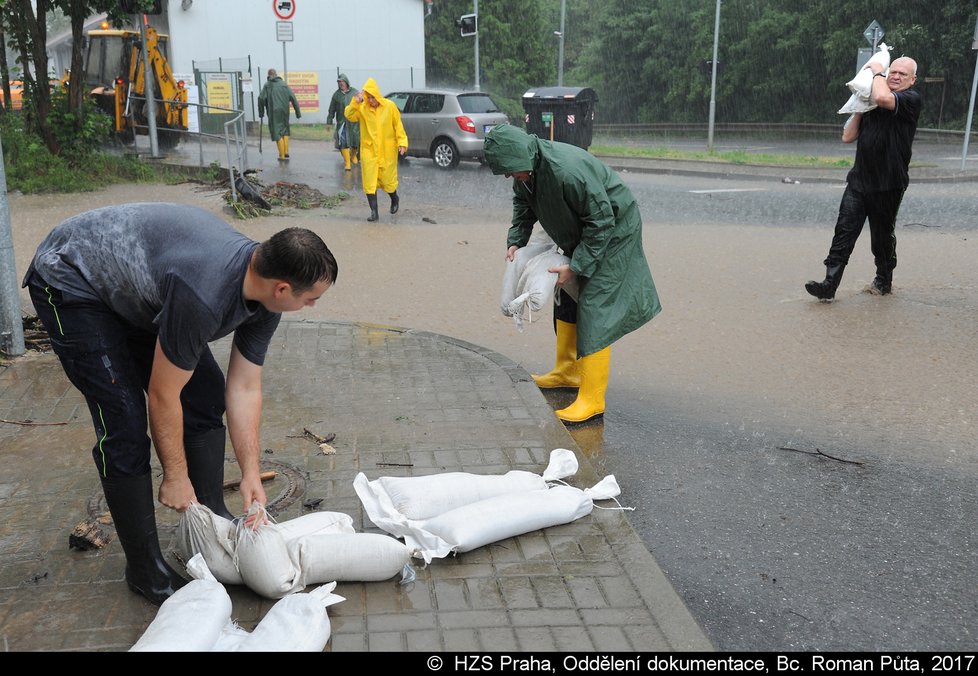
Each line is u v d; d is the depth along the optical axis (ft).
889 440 17.56
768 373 21.50
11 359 20.25
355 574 11.11
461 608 10.79
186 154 64.85
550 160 16.66
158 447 10.23
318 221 41.96
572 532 12.85
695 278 31.32
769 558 13.14
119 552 11.98
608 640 10.23
